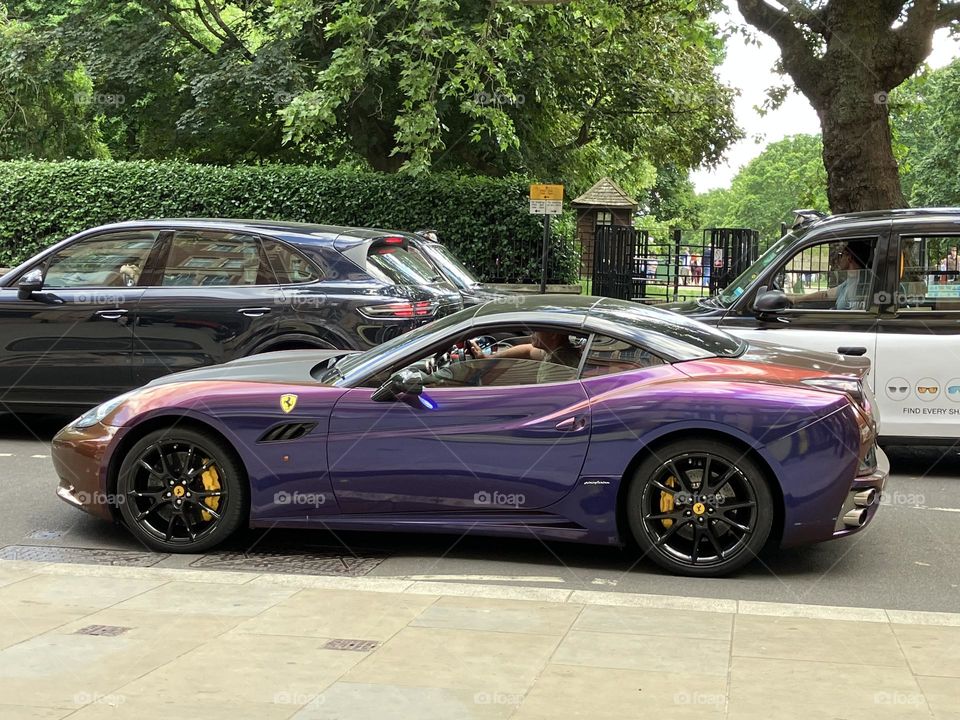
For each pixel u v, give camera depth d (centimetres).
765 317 822
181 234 918
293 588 512
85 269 923
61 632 441
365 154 2373
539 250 1950
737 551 550
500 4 1909
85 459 607
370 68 1969
